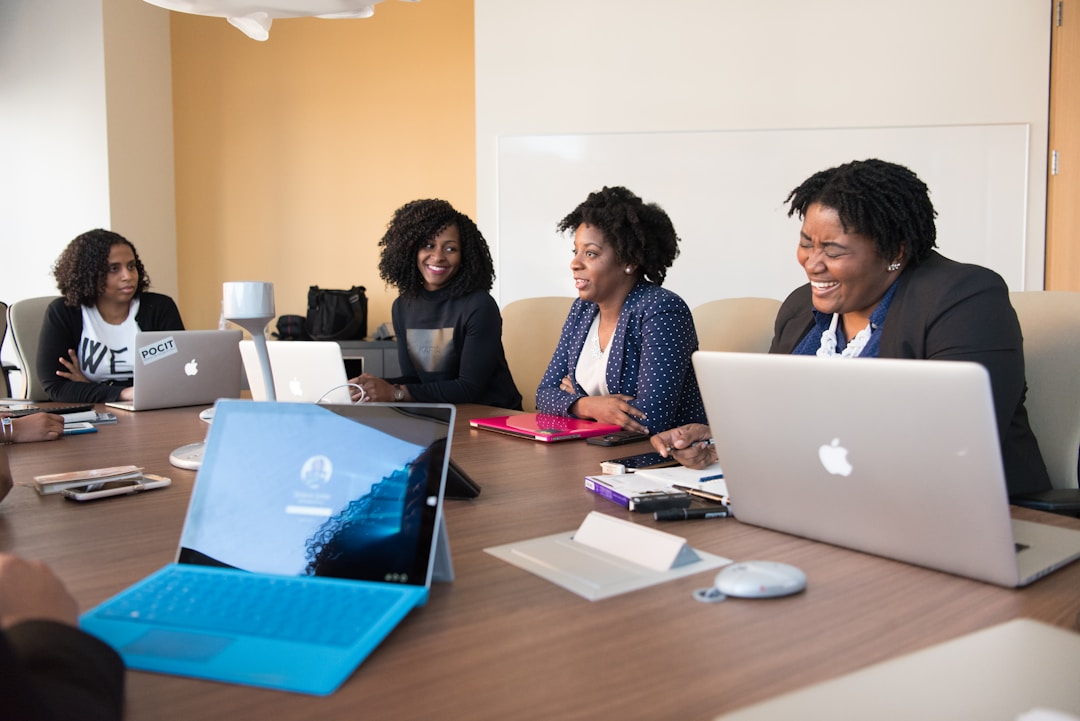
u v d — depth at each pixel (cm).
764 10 385
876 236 143
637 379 200
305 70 465
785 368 88
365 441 79
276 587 73
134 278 279
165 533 100
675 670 61
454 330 259
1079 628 68
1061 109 367
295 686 58
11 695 39
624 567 84
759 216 392
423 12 455
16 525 105
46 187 425
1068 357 157
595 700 57
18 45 423
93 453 159
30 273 428
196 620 67
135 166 441
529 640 67
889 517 84
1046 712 46
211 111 471
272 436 82
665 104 394
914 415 78
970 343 133
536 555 89
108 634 65
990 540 77
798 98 386
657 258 211
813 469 90
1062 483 156
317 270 471
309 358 173
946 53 375
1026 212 374
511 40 402
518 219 407
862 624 70
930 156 379
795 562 86
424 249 262
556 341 290
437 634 68
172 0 194
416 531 74
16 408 226
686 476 122
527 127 403
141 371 221
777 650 65
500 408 237
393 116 461
